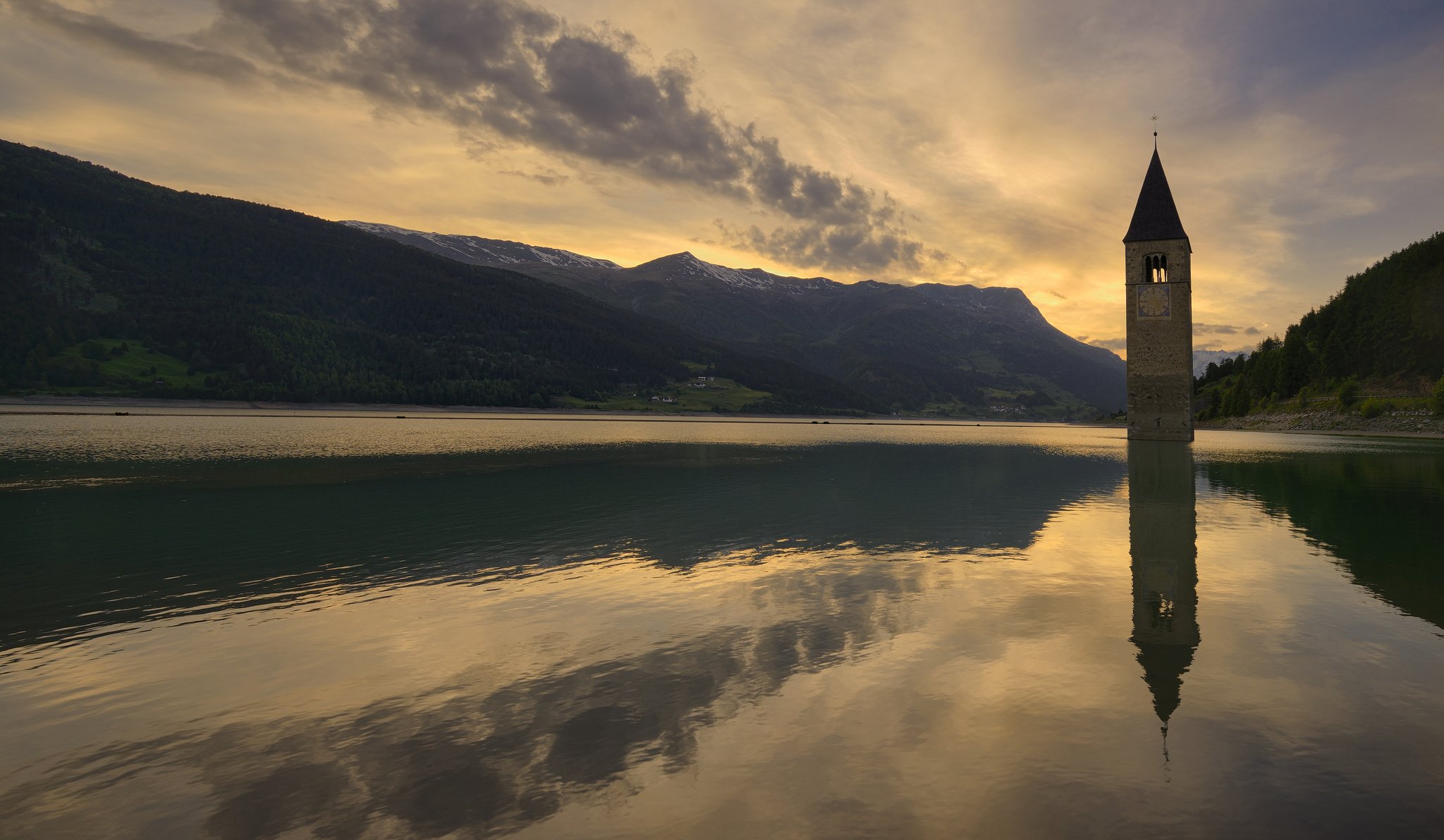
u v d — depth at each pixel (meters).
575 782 7.18
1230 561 17.92
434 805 6.79
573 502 30.73
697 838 6.15
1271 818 6.42
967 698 9.22
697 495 33.38
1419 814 6.47
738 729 8.34
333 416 167.00
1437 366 103.94
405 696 9.48
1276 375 132.00
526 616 13.31
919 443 95.75
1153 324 80.12
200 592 15.27
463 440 82.12
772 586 15.62
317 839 6.26
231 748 8.05
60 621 13.10
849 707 8.97
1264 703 8.98
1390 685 9.59
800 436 120.06
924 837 6.13
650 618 13.10
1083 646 11.30
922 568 17.39
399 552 19.72
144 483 36.31
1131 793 6.85
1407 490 33.50
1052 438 122.50
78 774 7.46
